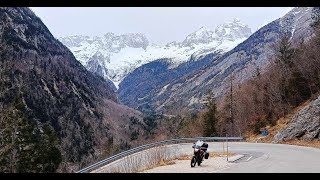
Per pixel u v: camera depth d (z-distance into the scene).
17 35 138.38
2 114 28.97
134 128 135.38
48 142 53.81
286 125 49.72
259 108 70.12
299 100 64.75
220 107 82.38
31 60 128.12
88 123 116.50
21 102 38.97
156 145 33.38
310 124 43.47
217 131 72.88
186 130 80.25
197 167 23.39
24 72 110.81
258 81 75.00
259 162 25.81
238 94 78.44
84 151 92.38
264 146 40.75
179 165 24.64
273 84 67.00
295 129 45.22
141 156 26.53
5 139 30.59
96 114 132.75
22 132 43.66
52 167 51.16
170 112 134.50
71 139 95.25
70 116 111.62
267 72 76.12
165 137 84.75
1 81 26.75
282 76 67.38
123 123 141.62
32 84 108.62
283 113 62.12
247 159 27.92
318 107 44.12
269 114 65.25
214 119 73.06
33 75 114.94
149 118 148.38
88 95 145.50
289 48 71.69
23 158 42.97
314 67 64.75
